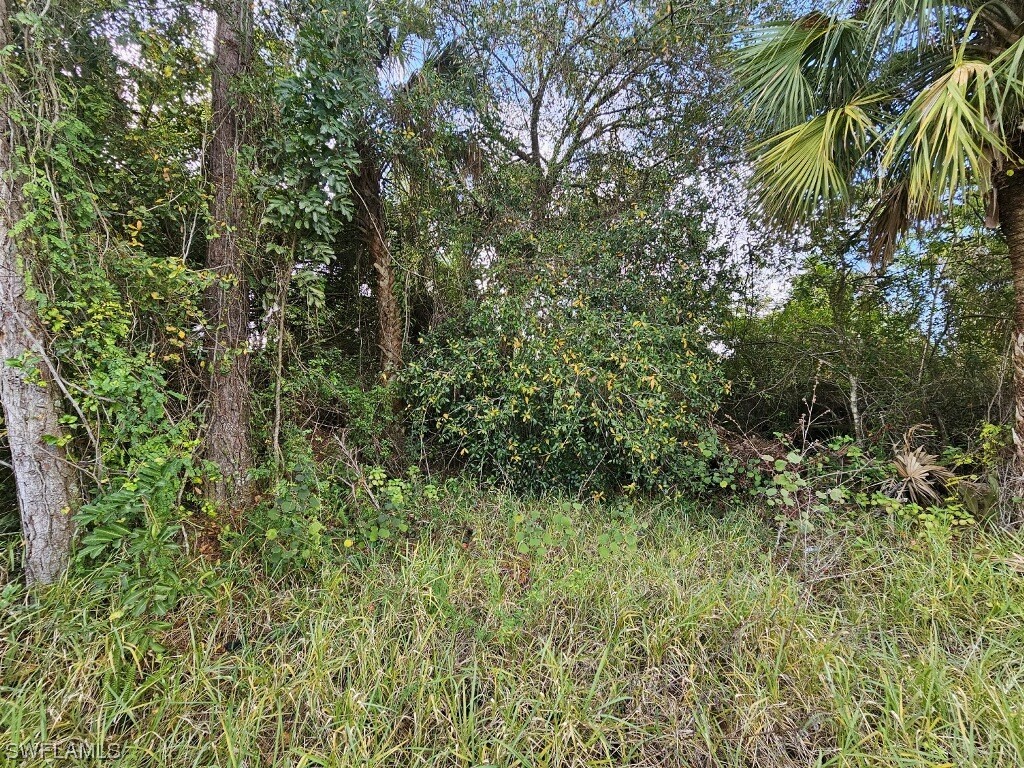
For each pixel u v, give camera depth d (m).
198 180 2.82
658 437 3.18
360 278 4.41
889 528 2.69
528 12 4.02
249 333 3.12
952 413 4.02
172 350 2.67
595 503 3.46
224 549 2.46
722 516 3.46
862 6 2.78
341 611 2.04
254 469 2.88
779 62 3.01
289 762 1.39
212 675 1.69
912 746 1.40
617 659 1.78
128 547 1.93
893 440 3.75
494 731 1.50
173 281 2.47
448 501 3.29
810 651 1.75
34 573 2.02
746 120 3.50
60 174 2.08
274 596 2.15
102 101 2.51
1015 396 2.70
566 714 1.50
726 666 1.79
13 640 1.67
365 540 2.58
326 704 1.57
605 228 4.13
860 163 3.01
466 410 3.57
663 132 4.60
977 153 2.23
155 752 1.43
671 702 1.60
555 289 3.58
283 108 2.80
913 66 2.87
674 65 4.21
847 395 4.37
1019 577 2.07
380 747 1.44
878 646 1.86
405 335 4.09
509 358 3.47
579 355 3.26
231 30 2.78
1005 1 2.36
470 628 1.98
